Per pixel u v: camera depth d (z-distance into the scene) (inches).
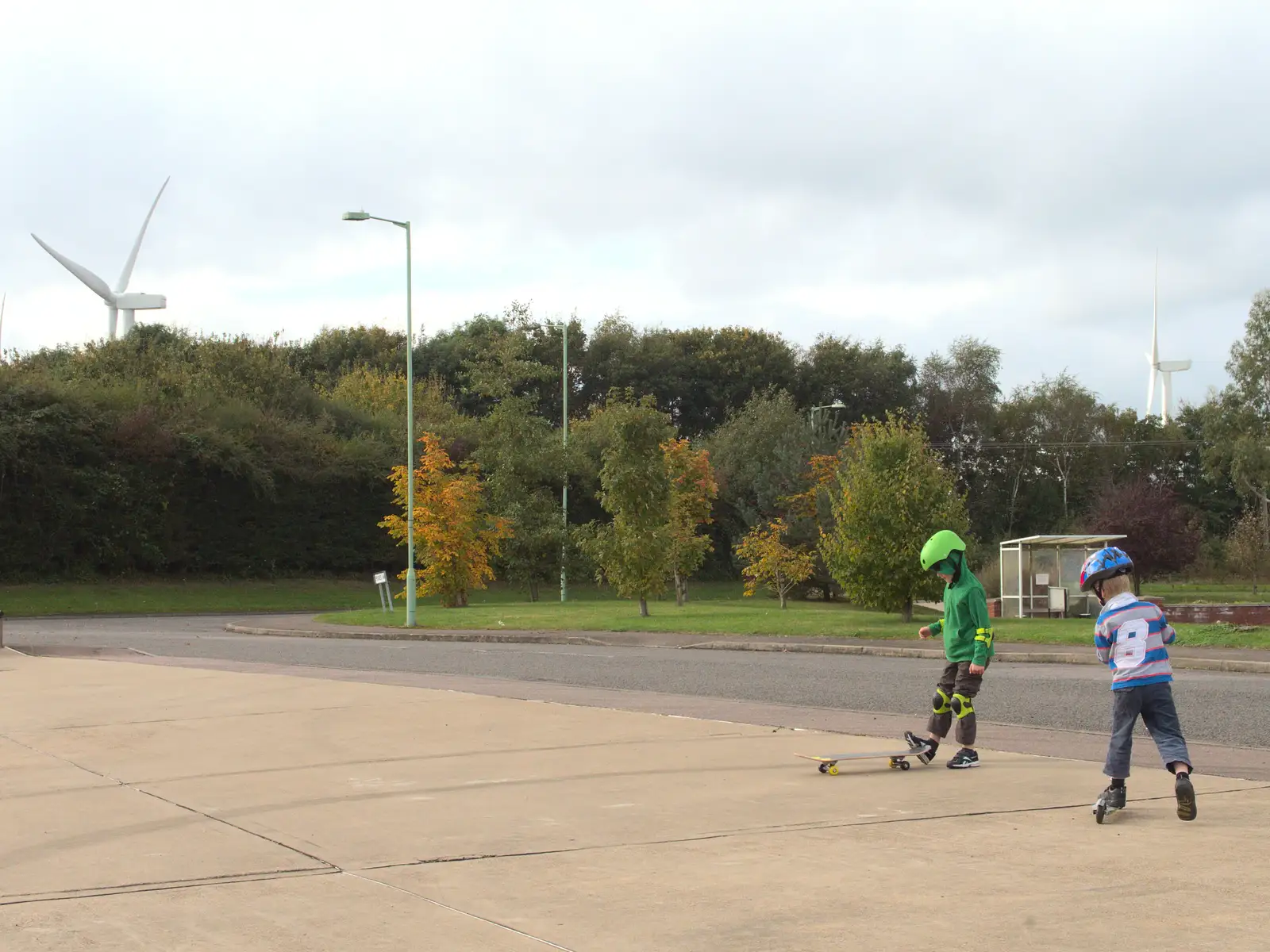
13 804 333.4
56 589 1777.8
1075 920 216.4
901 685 655.8
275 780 368.8
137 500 1931.6
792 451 2140.7
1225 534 3095.5
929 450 1497.3
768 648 949.2
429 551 1533.0
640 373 3110.2
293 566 2158.0
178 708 540.7
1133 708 306.0
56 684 640.4
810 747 425.4
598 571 1317.7
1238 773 382.0
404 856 273.3
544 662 823.7
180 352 2490.2
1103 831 292.4
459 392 3129.9
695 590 2290.8
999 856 266.7
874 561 1087.0
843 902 231.3
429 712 521.0
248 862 268.7
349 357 3206.2
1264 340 2551.7
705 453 1642.5
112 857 273.7
